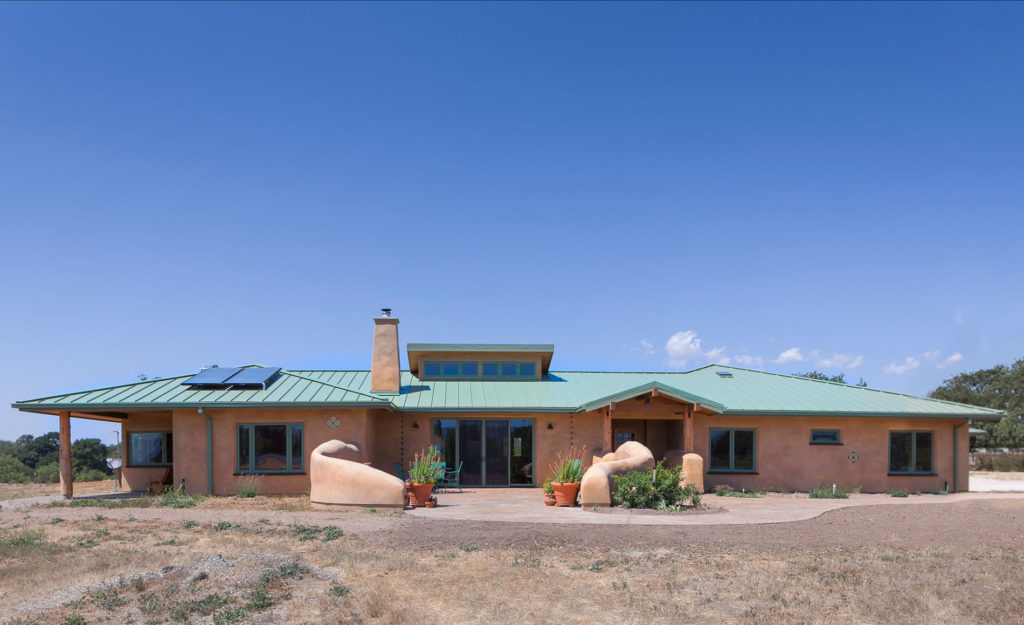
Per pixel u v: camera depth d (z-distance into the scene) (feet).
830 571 30.94
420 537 38.65
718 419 71.61
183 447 62.49
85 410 61.05
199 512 48.75
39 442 169.17
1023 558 33.88
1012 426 153.17
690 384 81.00
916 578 29.81
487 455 71.15
